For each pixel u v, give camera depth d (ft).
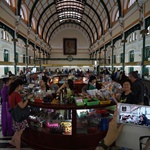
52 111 12.73
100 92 11.99
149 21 30.96
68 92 12.86
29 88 16.15
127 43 45.83
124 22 46.21
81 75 42.78
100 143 7.22
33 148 11.78
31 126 12.36
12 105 10.25
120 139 6.95
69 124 11.78
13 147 11.91
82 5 80.07
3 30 37.09
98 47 88.38
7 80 13.30
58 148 11.03
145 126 6.46
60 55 120.78
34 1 55.52
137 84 10.14
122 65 48.52
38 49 78.95
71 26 118.62
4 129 13.55
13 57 44.19
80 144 10.91
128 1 42.73
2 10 33.88
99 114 12.29
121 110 6.89
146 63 32.17
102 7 65.77
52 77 31.27
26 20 54.65
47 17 84.38
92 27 99.81
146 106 6.53
